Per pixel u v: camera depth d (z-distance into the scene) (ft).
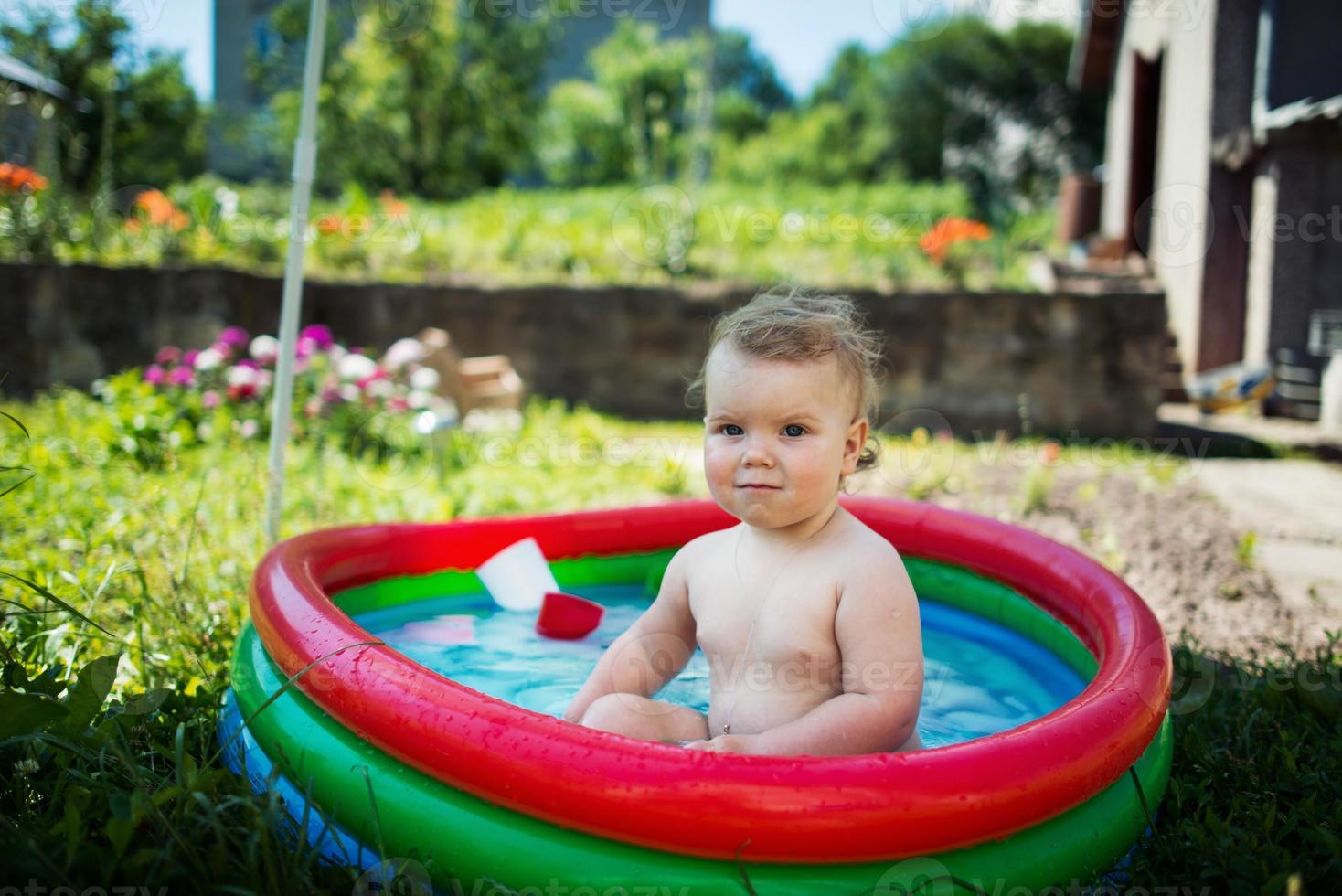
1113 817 4.88
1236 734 7.01
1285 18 26.37
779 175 93.30
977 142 110.11
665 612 6.44
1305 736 6.83
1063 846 4.52
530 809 4.31
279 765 5.26
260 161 50.62
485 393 20.34
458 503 13.56
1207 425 25.27
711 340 6.85
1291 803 5.95
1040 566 7.89
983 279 28.35
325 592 7.50
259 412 16.78
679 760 4.18
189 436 15.64
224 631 7.75
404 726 4.68
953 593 8.79
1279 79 26.48
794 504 5.60
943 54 108.17
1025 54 107.96
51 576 8.54
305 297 24.27
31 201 22.33
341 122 49.29
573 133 60.03
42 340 21.18
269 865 4.42
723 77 125.29
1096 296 24.20
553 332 25.21
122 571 7.79
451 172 52.34
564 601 7.92
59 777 5.20
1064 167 110.11
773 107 129.59
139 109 35.37
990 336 24.47
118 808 4.71
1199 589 11.28
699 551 6.33
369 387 17.61
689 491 15.62
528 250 28.55
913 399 24.59
